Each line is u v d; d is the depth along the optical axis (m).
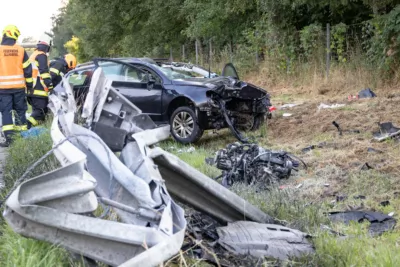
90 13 31.33
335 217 5.89
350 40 17.41
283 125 11.20
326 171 7.69
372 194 6.68
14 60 10.95
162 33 29.23
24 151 8.31
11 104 11.00
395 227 5.59
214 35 24.72
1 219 5.43
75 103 6.96
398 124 10.07
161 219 3.88
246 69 21.59
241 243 4.73
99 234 3.82
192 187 5.31
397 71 14.90
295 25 19.81
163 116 10.53
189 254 4.54
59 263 3.90
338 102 13.52
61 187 3.93
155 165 4.92
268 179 7.15
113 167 4.77
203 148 9.92
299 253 4.61
